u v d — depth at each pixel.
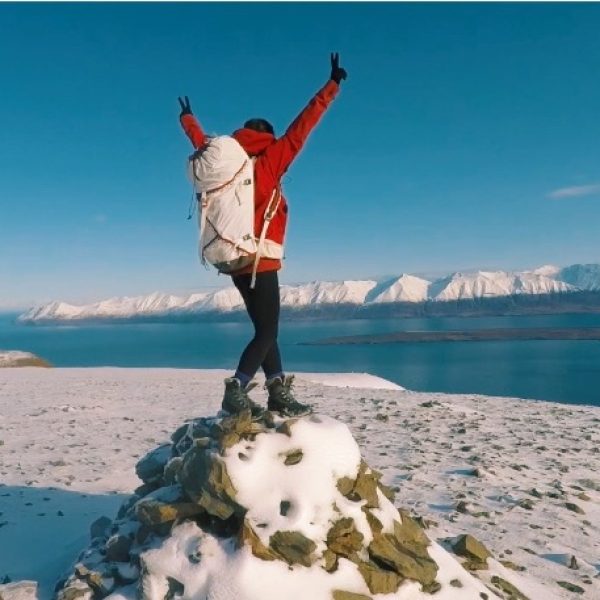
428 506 6.46
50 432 10.77
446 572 3.86
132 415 13.13
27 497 6.32
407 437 10.52
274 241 3.66
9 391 18.61
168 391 18.53
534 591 4.45
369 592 3.42
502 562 4.93
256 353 3.82
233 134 3.75
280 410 4.08
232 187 3.51
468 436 10.82
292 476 3.59
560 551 5.43
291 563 3.34
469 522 6.01
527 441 10.62
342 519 3.58
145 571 3.39
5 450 9.05
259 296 3.75
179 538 3.50
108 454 8.73
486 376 115.25
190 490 3.67
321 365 143.00
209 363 145.50
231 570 3.25
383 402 15.36
